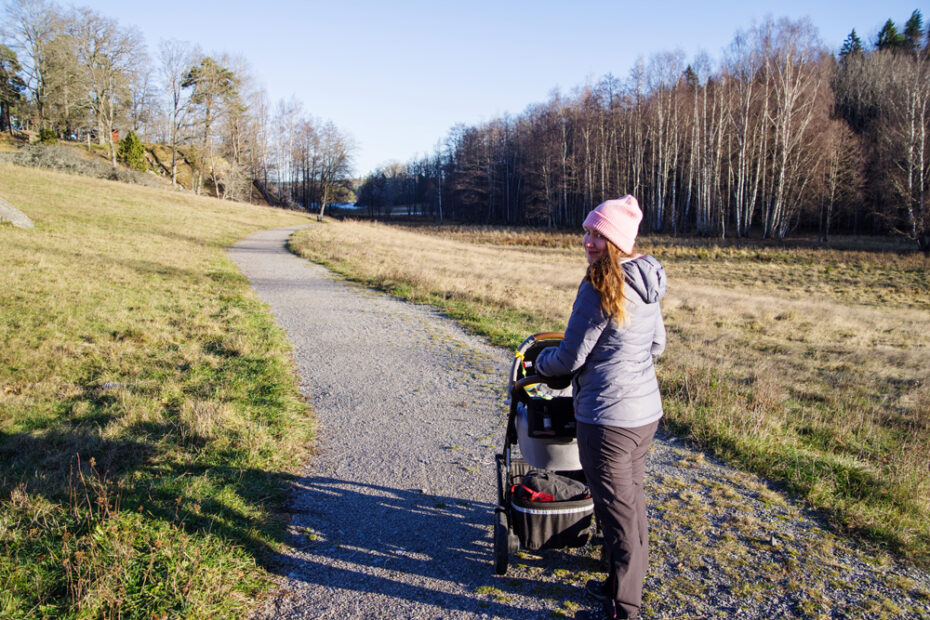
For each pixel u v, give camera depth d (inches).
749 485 162.6
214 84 2422.5
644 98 2198.6
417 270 660.7
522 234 2178.9
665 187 2133.4
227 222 1371.8
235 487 151.8
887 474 170.2
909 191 1493.6
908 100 1545.3
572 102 2780.5
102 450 171.6
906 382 357.4
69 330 329.4
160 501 138.9
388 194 4515.3
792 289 978.7
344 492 156.9
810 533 136.0
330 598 110.4
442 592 113.1
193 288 506.3
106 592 100.6
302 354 314.5
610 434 94.6
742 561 123.8
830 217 1866.4
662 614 105.9
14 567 108.8
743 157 1820.9
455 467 175.3
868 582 116.3
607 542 98.3
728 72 1950.1
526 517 105.1
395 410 228.4
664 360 332.5
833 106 2034.9
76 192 1233.4
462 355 323.0
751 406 242.1
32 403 213.3
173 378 253.1
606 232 95.2
